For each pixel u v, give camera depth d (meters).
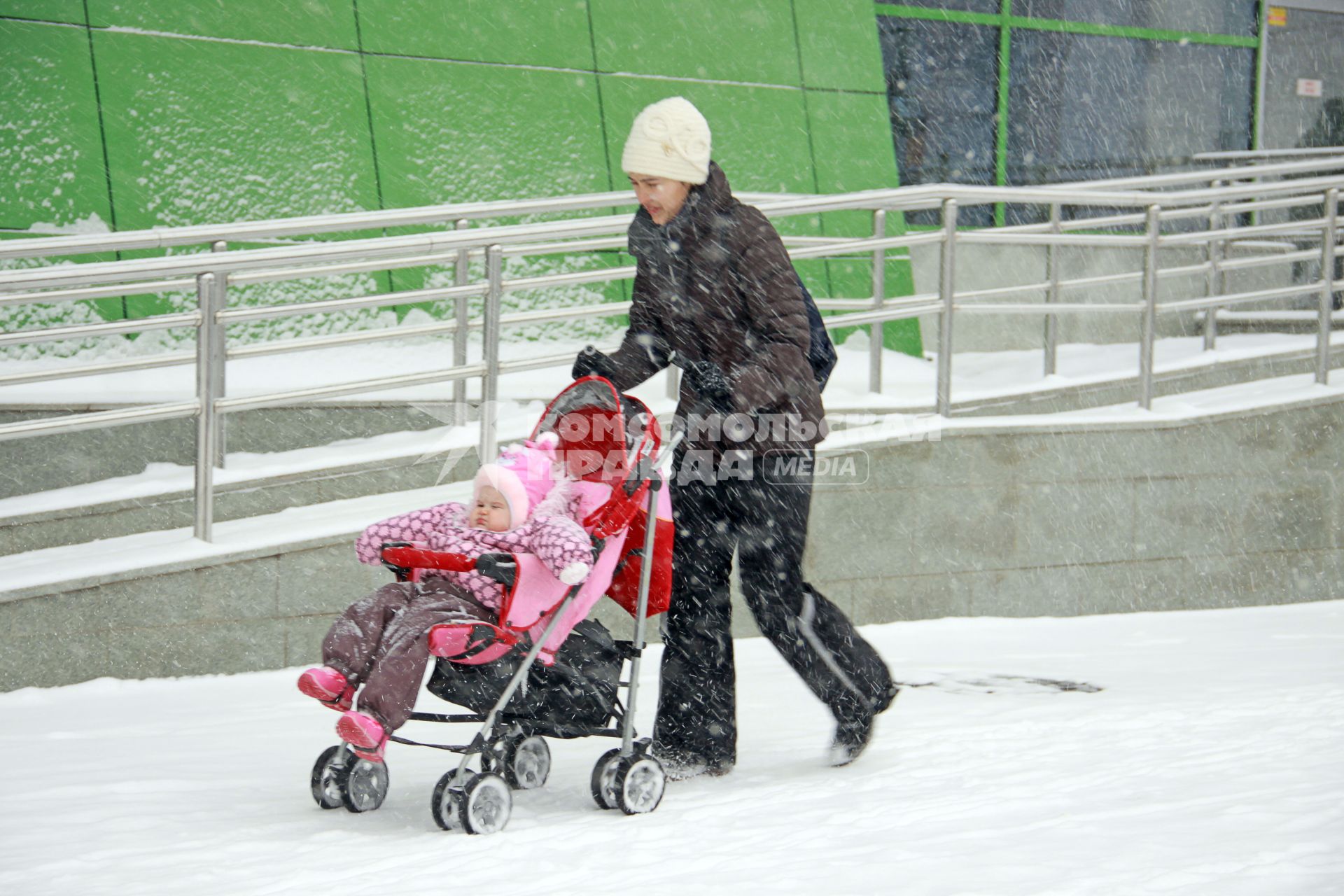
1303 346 12.01
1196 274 15.62
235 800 4.88
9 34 10.07
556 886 3.75
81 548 7.35
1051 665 7.98
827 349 5.28
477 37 11.78
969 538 9.47
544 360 8.55
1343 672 7.52
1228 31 16.59
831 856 4.03
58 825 4.46
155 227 10.26
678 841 4.29
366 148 11.15
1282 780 4.77
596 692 4.85
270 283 10.59
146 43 10.50
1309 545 10.80
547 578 4.56
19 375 6.93
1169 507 10.21
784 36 13.23
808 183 13.08
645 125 4.98
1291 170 12.02
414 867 3.96
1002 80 15.26
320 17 11.15
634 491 4.80
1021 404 10.57
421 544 4.76
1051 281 11.20
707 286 5.10
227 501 7.89
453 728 6.36
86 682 6.87
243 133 10.71
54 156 10.05
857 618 9.14
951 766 5.31
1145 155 16.23
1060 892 3.56
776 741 6.07
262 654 7.29
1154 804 4.53
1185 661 8.14
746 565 5.30
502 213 8.70
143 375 9.41
